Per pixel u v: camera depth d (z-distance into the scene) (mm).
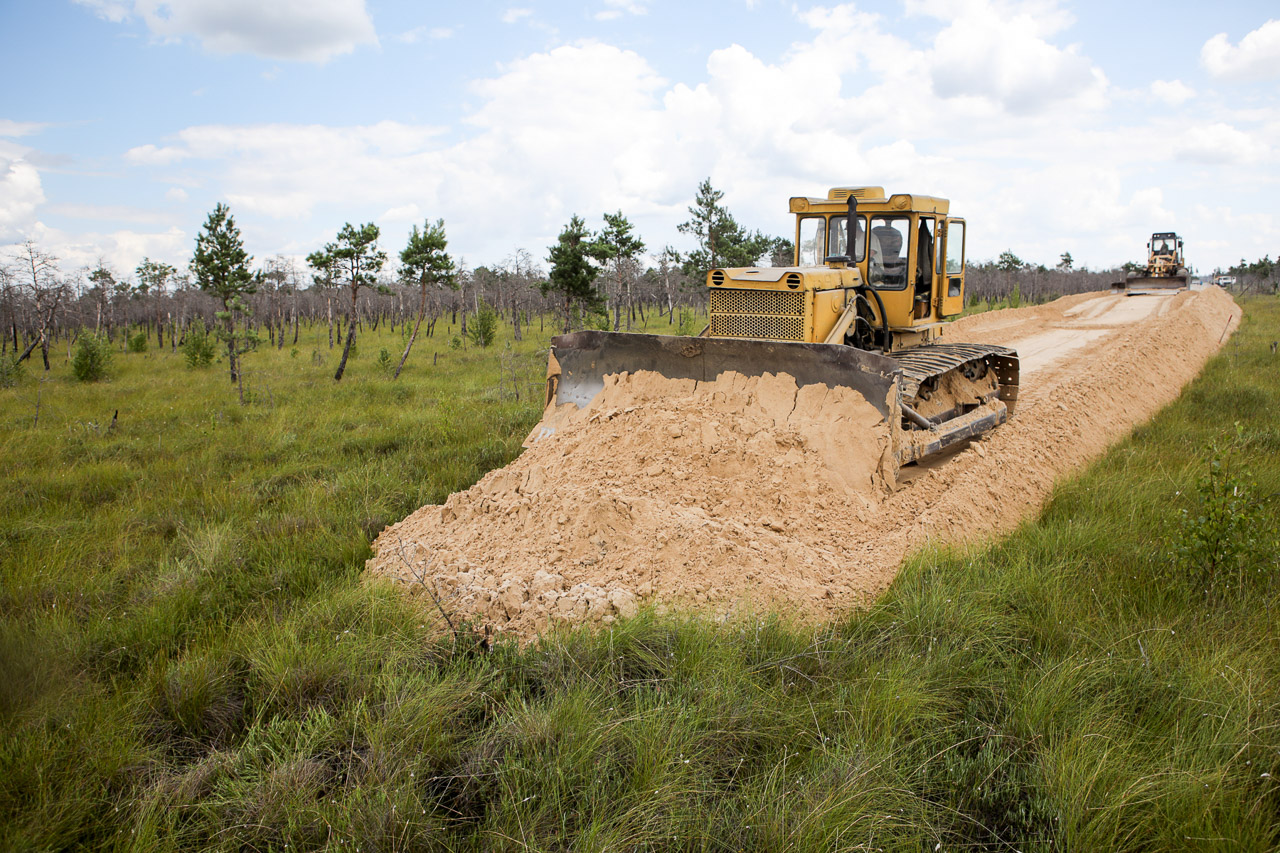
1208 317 22984
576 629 4496
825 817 2900
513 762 3260
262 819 2998
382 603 4805
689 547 5223
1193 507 6395
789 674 4012
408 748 3418
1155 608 4633
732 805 3057
